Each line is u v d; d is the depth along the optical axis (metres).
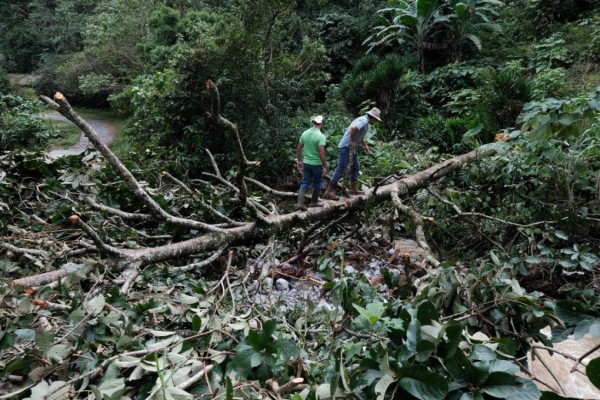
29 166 5.00
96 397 1.74
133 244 3.93
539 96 7.92
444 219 5.59
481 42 12.69
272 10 8.76
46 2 29.53
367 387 1.73
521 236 5.04
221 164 8.81
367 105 10.44
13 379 2.05
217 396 1.78
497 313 2.24
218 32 8.78
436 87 11.35
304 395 1.87
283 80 9.34
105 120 20.25
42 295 2.44
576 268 4.11
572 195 4.80
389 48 14.00
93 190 4.64
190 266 3.43
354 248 5.58
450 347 1.67
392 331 1.84
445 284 2.50
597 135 4.93
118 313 2.41
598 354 3.33
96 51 18.48
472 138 7.54
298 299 3.96
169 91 8.90
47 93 23.72
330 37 14.74
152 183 5.35
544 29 12.01
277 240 4.66
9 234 4.20
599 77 8.95
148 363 1.98
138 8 18.64
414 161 7.79
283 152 8.75
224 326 2.46
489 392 1.55
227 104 8.55
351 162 5.25
